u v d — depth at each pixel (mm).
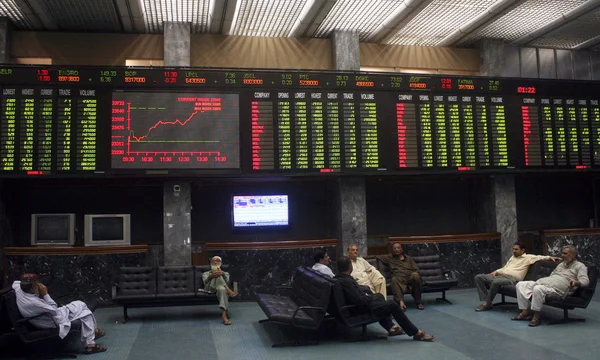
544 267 7539
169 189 8875
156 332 6699
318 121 9031
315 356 5520
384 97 9320
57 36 9297
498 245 9914
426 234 10781
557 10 9234
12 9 8516
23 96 8273
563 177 11570
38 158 8227
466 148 9547
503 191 10156
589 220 11617
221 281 7367
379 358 5414
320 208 10461
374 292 7590
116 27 9305
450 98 9562
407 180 10625
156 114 8531
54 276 8234
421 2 8391
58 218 8617
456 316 7379
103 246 8422
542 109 9961
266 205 9852
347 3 8617
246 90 8836
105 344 6117
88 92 8406
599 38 10719
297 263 8891
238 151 8727
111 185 9656
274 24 9375
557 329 6539
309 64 9992
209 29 9531
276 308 6324
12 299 5566
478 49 10883
